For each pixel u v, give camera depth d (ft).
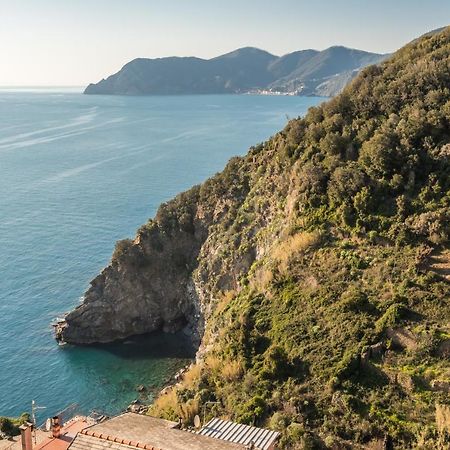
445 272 155.84
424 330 141.69
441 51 235.61
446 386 129.18
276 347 156.25
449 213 167.94
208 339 213.05
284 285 180.65
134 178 539.29
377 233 175.73
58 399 208.74
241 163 282.15
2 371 224.94
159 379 225.56
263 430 103.09
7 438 155.12
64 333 254.68
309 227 192.85
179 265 279.49
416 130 194.90
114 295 269.64
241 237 240.32
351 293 160.35
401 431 123.85
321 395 139.44
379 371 139.03
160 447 89.51
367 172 192.34
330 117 228.84
